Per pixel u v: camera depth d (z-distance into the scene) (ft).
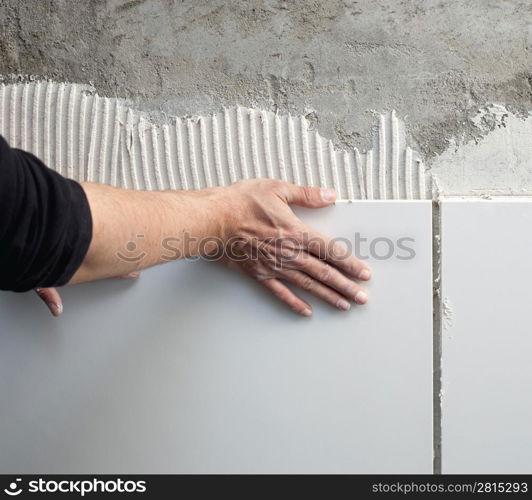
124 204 3.00
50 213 2.60
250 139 3.92
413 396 3.76
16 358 4.10
